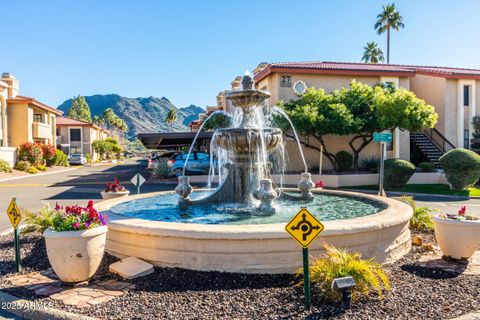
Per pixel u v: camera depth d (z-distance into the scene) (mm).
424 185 20547
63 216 5336
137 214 7875
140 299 4637
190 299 4590
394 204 7938
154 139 26609
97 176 30078
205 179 23172
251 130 8133
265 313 4195
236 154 8625
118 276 5449
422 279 5250
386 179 19094
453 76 25625
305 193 9664
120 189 11398
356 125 20734
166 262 5582
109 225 6094
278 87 23828
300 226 4297
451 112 26062
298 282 5012
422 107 20172
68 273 5035
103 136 79375
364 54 59594
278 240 5293
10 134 37469
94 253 5141
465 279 5242
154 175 25328
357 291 4504
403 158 25281
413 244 7238
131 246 5906
